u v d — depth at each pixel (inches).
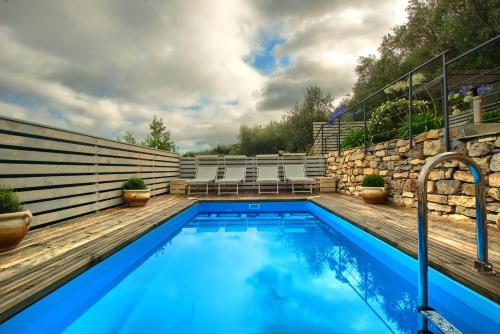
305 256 127.4
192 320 73.8
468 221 134.3
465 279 69.4
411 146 177.2
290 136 684.7
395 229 123.7
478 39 392.2
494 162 122.1
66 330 71.0
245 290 92.0
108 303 84.6
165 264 118.2
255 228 189.5
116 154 202.2
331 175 326.0
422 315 61.5
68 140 153.2
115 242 107.3
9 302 60.9
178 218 185.3
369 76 642.2
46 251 96.2
